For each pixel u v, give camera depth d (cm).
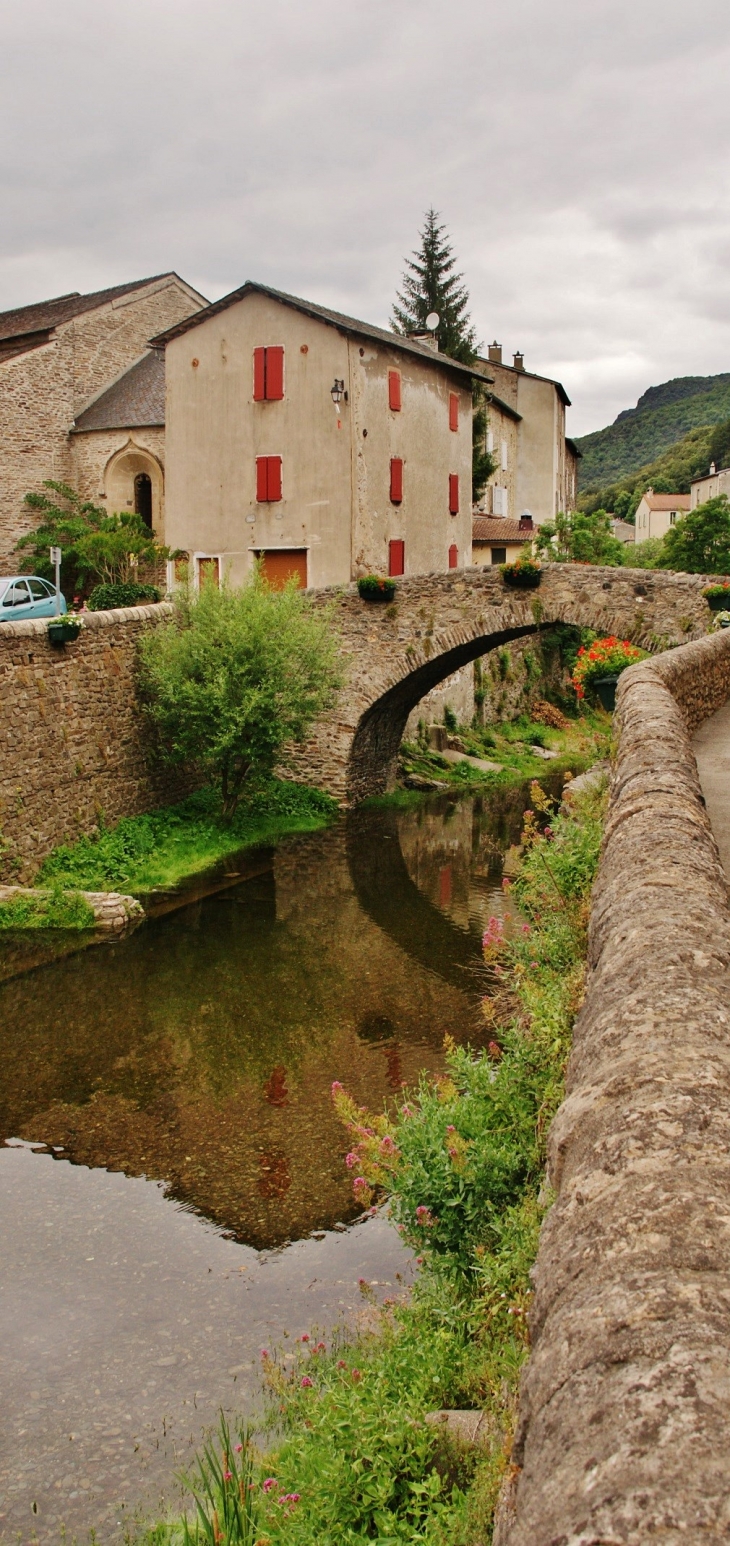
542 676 3784
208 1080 970
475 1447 384
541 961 700
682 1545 116
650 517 8250
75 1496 493
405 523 2588
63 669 1571
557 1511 134
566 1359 161
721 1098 216
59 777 1556
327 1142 855
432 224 4247
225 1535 417
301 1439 445
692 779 559
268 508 2408
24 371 2905
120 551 2548
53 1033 1078
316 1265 684
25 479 2919
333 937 1416
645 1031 258
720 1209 177
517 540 3588
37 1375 579
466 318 4259
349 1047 1046
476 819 2227
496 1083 593
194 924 1453
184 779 1992
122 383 3153
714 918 339
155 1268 680
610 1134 215
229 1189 782
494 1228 497
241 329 2400
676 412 14488
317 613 2072
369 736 2323
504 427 4078
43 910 1402
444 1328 494
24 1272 675
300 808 2184
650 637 1984
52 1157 830
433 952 1360
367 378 2389
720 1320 151
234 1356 591
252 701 1762
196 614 1848
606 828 518
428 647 2144
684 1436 132
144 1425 538
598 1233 185
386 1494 371
